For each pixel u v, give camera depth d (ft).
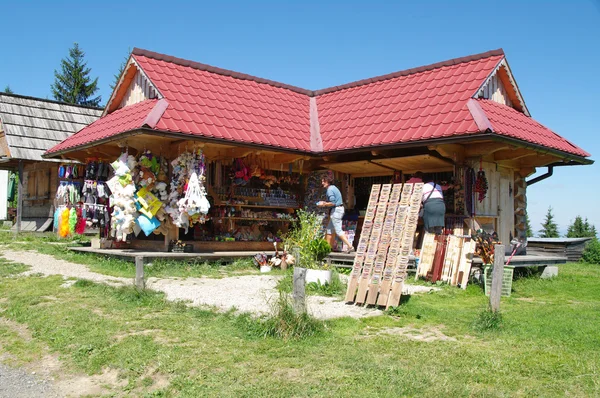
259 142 41.98
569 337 21.95
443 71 46.24
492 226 41.86
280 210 48.44
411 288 32.65
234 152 43.96
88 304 26.94
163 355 19.45
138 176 39.47
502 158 42.47
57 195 62.03
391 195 29.94
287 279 32.86
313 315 24.11
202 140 38.75
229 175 44.91
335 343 20.72
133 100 46.88
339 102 52.60
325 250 34.83
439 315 25.55
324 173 47.88
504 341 21.29
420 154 40.27
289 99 53.72
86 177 49.08
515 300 31.12
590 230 91.71
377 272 27.73
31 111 70.54
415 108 42.91
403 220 28.40
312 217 39.45
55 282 32.12
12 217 85.10
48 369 19.97
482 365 18.30
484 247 33.45
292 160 46.37
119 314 25.05
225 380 17.35
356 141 43.32
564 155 41.86
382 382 16.75
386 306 26.58
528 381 16.99
